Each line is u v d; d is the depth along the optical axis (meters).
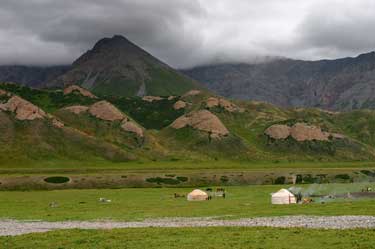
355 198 103.50
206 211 80.75
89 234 51.91
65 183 181.25
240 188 157.25
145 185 186.75
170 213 79.12
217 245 42.78
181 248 41.88
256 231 50.91
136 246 43.75
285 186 165.00
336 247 40.34
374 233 46.84
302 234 47.50
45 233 53.88
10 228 63.19
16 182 178.38
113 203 104.62
